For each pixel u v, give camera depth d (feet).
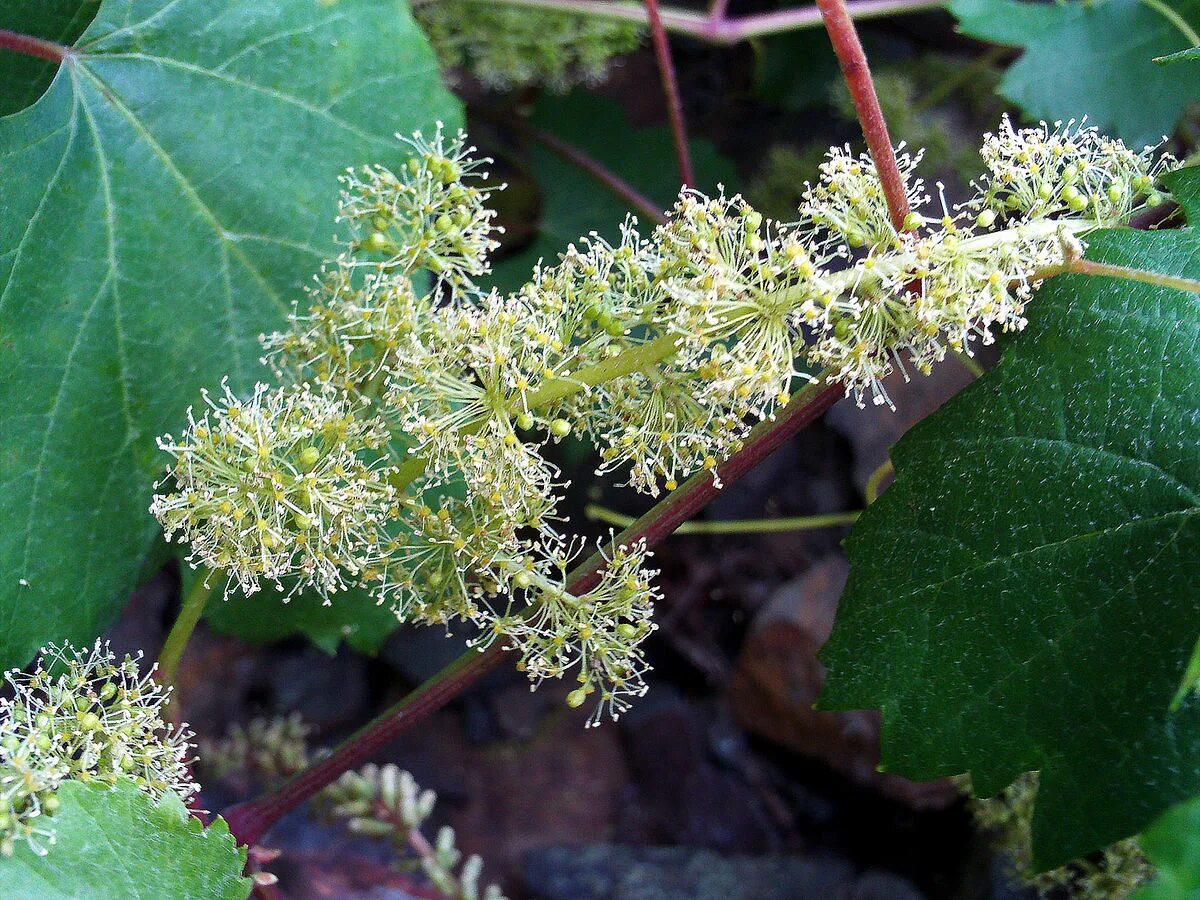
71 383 0.45
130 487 0.46
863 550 0.40
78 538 0.45
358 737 0.42
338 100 0.47
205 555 0.36
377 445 0.38
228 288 0.46
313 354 0.40
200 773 0.67
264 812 0.42
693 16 0.66
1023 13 0.57
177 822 0.36
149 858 0.35
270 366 0.46
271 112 0.47
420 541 0.39
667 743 0.75
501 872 0.71
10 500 0.43
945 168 0.70
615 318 0.36
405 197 0.39
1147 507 0.35
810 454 0.77
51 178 0.44
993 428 0.38
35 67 0.47
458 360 0.37
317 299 0.44
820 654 0.40
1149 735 0.35
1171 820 0.24
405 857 0.60
